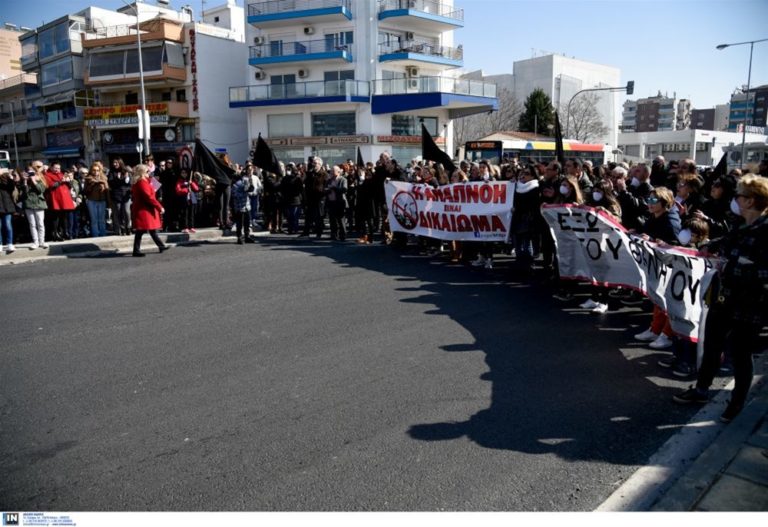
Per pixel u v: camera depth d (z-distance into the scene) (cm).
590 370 523
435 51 3694
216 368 525
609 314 710
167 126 3778
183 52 3731
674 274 511
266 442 388
